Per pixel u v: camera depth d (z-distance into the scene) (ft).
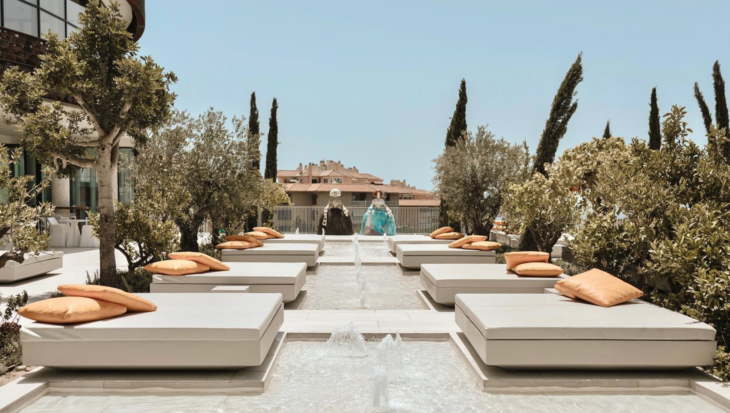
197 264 23.90
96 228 26.40
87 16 23.93
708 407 12.21
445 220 59.52
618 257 22.91
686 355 13.25
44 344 12.88
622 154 28.94
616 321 13.74
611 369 13.93
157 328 13.01
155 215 29.48
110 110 23.82
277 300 16.61
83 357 12.91
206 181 38.63
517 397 12.73
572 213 33.53
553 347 13.20
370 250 47.52
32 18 39.73
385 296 25.75
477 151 48.24
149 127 26.50
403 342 17.35
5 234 23.82
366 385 13.37
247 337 13.10
